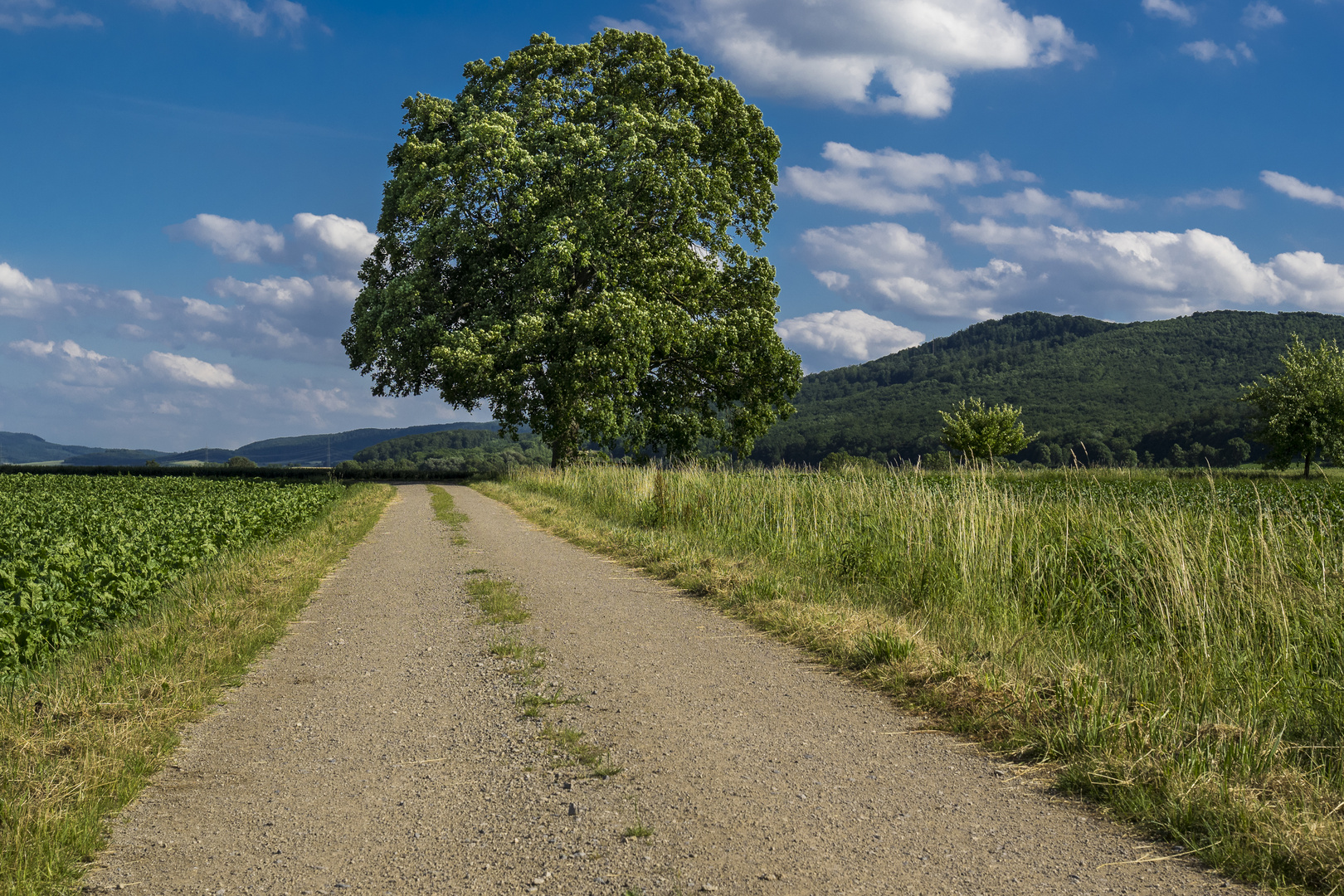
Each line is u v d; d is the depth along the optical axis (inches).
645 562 447.8
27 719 195.2
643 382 1531.7
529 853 135.6
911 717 200.7
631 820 146.8
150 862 135.3
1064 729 174.2
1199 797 139.3
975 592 305.1
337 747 190.9
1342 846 120.6
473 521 749.9
